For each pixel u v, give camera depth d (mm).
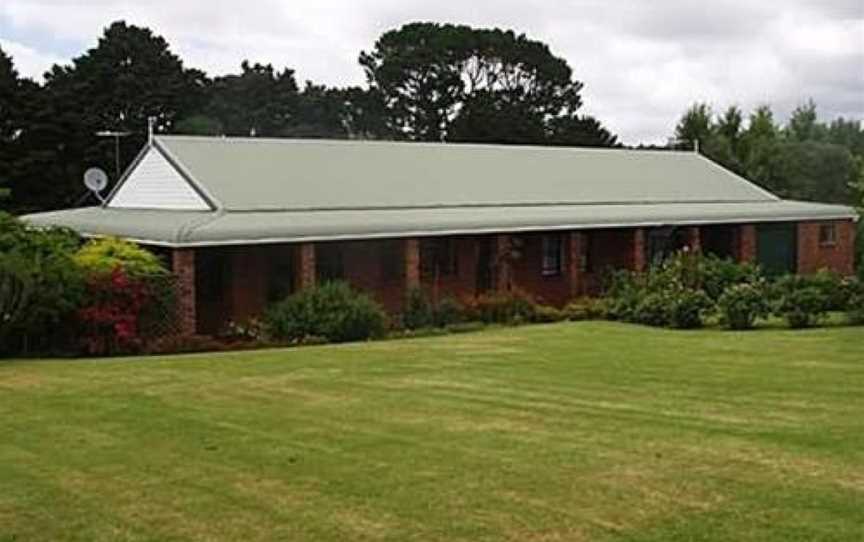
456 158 33344
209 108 65000
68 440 10516
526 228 28016
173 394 13258
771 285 23250
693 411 11742
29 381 14602
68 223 28094
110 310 19625
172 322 21031
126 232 24328
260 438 10461
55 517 7914
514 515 7789
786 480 8617
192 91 58906
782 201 37438
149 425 11203
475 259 29375
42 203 45906
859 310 22469
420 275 28016
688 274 25281
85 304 19438
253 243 23047
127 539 7391
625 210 31656
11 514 8000
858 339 19219
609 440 10195
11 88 45500
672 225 31422
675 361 16141
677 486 8492
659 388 13422
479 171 32656
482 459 9453
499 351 17734
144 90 55438
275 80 72000
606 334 20797
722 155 47281
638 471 8961
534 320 25094
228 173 27328
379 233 24984
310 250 24000
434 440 10258
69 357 18844
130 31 57125
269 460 9516
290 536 7398
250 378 14609
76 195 46625
